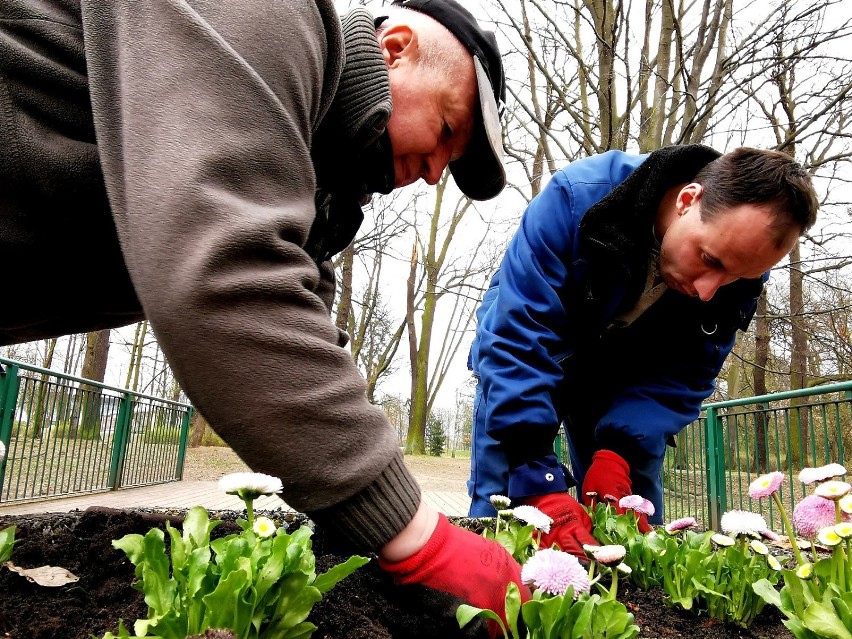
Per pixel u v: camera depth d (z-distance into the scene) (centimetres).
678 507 440
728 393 1198
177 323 66
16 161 77
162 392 2122
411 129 119
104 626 95
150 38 70
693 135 463
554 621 92
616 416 220
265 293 69
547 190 200
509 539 145
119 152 71
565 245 191
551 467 175
